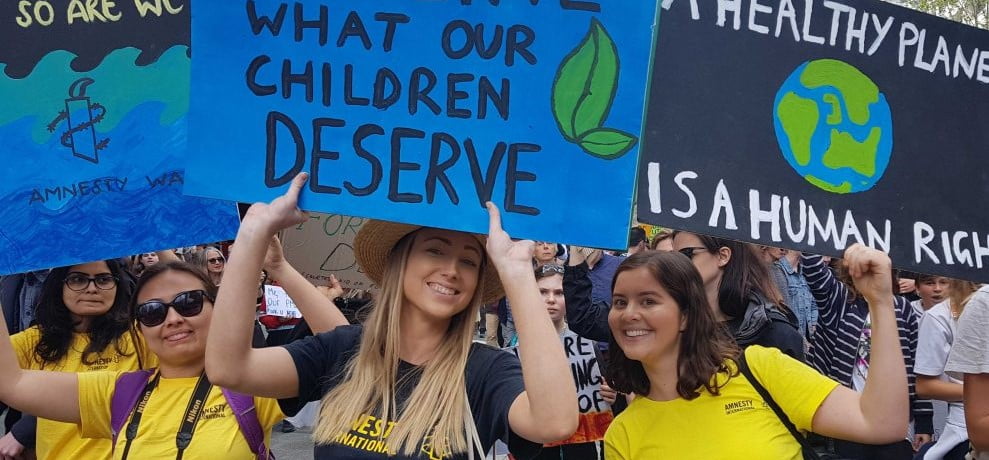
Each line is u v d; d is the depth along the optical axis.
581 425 4.24
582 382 4.27
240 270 2.27
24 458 3.81
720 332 2.81
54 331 3.56
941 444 4.14
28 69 3.00
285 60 2.44
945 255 2.65
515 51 2.41
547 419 2.01
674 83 2.50
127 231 2.95
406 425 2.19
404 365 2.34
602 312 4.11
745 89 2.54
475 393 2.27
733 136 2.52
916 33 2.70
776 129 2.55
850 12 2.64
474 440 2.18
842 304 4.68
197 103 2.42
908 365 4.89
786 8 2.59
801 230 2.52
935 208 2.66
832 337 4.70
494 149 2.39
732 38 2.55
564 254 4.85
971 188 2.70
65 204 2.96
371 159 2.41
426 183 2.39
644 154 2.46
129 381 2.99
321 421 2.30
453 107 2.41
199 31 2.43
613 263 5.59
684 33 2.52
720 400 2.64
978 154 2.73
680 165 2.47
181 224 2.94
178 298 2.94
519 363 2.33
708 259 3.71
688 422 2.66
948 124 2.71
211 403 2.89
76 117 2.99
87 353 3.52
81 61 3.00
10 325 5.02
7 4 3.01
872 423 2.36
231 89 2.43
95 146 2.98
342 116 2.43
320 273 4.44
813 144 2.57
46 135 2.99
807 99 2.59
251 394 2.35
